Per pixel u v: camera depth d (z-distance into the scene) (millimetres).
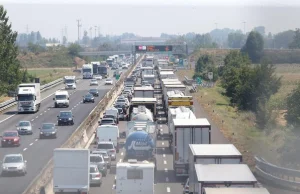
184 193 56500
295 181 62375
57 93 159375
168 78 185875
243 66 173500
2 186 63125
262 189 39281
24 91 144625
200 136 69000
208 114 136000
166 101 123438
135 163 53750
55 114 140750
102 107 140875
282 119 114125
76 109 151125
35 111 145375
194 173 48719
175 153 69125
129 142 70500
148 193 52469
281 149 78812
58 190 58875
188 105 103500
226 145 58969
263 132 104438
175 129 68938
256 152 82625
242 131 108938
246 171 46031
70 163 59031
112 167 76562
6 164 69812
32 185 58562
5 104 155125
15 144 94000
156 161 76438
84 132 99188
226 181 43594
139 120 96188
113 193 60562
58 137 104125
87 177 59062
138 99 118562
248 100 140625
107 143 81750
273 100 115438
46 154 85625
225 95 188500
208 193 38469
